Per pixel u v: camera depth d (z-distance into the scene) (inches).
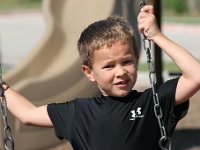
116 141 124.3
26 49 852.0
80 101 131.6
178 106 126.8
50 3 433.7
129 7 373.1
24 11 1450.5
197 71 120.3
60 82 334.6
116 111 125.5
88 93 348.5
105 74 121.8
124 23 125.4
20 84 318.7
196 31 1025.5
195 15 1309.1
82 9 416.8
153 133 125.1
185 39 920.9
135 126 124.4
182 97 124.5
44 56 417.4
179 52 122.9
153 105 126.1
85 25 408.5
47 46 420.8
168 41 125.7
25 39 964.0
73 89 341.1
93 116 127.3
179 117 127.0
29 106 137.9
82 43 126.0
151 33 127.0
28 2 1614.2
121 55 120.3
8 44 909.2
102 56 121.0
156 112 123.4
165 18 1236.5
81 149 128.3
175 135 388.5
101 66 121.9
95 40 121.6
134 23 374.0
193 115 441.7
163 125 122.5
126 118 124.7
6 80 387.9
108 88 123.4
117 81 121.0
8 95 139.8
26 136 322.7
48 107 135.0
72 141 130.2
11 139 136.0
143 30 128.6
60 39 428.1
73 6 426.3
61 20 432.1
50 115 133.7
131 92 127.6
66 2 434.0
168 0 1358.3
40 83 324.5
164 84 127.4
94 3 401.1
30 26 1149.1
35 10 1461.6
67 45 421.7
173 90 124.6
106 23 125.0
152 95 126.8
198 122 423.2
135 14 375.9
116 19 127.6
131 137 124.1
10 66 697.0
